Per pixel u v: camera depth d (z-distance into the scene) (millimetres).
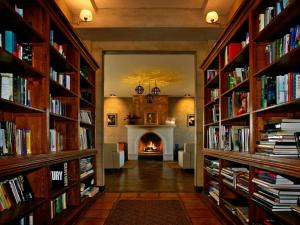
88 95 4719
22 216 2115
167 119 12961
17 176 2391
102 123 5355
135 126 12758
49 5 2555
